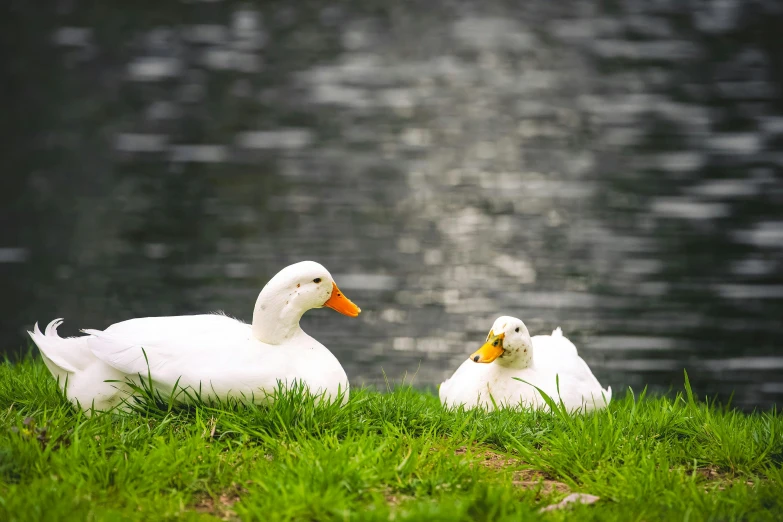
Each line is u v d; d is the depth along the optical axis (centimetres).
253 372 629
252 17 3975
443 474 549
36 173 2266
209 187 2181
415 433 644
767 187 2116
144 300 1545
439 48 3675
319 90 3156
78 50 3400
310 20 4003
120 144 2517
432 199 2108
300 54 3566
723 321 1436
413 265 1694
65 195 2108
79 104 2872
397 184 2228
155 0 4050
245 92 3098
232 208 2038
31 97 2919
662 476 563
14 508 478
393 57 3572
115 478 523
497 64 3469
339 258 1734
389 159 2448
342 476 527
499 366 750
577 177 2248
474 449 626
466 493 530
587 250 1764
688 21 3719
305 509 495
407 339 1354
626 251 1756
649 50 3456
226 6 4069
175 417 618
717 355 1316
